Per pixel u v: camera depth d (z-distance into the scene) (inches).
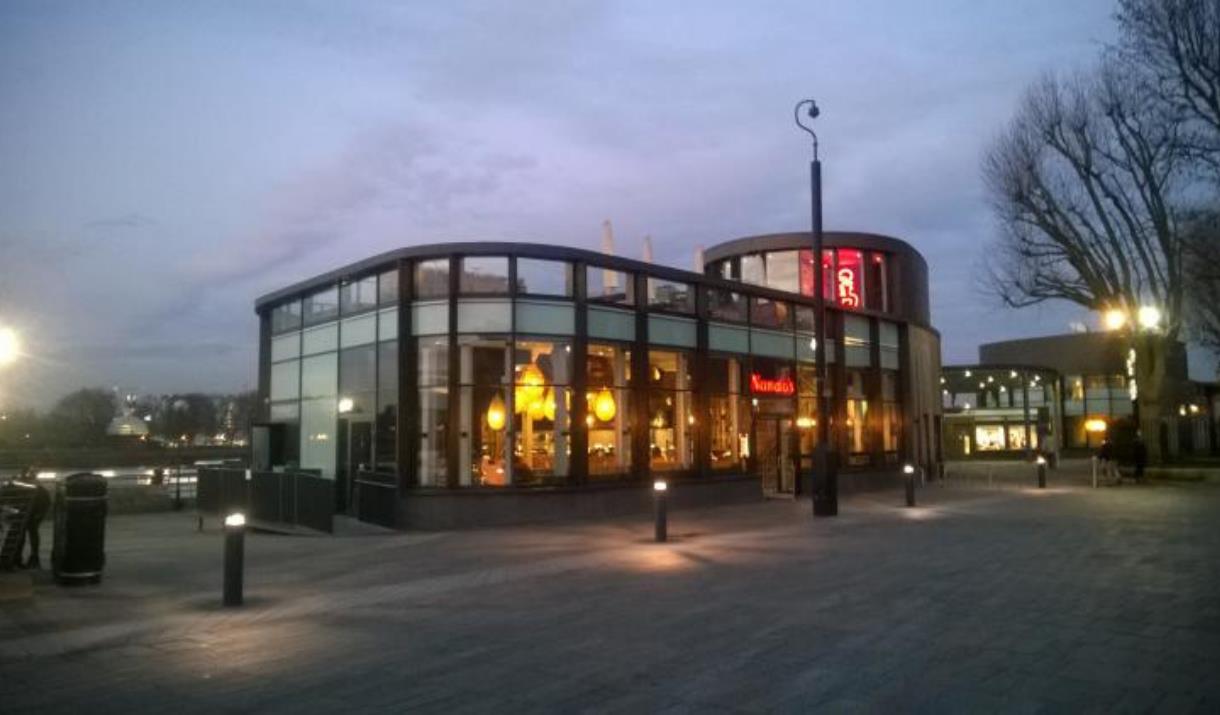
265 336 1035.3
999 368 2411.4
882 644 314.8
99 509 470.0
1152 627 338.6
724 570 483.8
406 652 314.8
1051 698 251.6
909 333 1282.0
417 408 755.4
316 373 913.5
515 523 731.4
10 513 499.5
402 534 697.0
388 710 249.0
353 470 839.7
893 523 722.8
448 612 385.4
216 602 413.4
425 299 761.6
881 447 1185.4
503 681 276.2
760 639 324.5
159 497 1008.2
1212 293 1238.3
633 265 823.7
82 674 290.2
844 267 1314.0
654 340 852.0
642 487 817.5
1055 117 1407.5
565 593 424.8
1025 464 2124.8
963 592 411.8
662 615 369.4
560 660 300.0
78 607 403.5
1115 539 608.7
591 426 789.2
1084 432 2736.2
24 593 420.8
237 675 287.3
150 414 3678.6
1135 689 259.8
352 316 847.7
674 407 874.8
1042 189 1430.9
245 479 842.2
